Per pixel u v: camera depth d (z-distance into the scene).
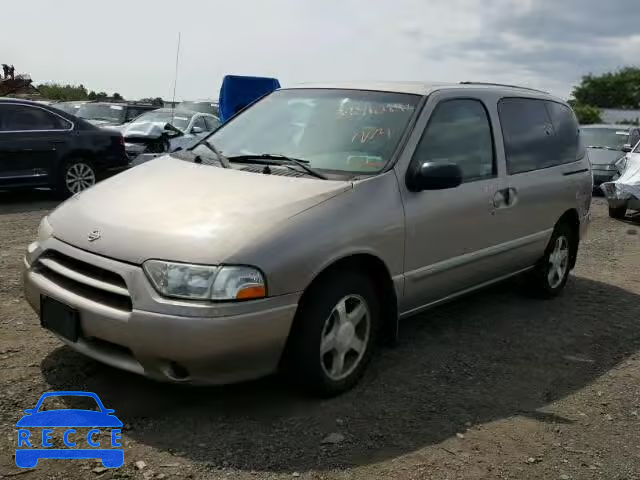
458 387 4.23
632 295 6.76
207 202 3.69
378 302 4.10
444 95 4.81
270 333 3.40
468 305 6.00
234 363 3.35
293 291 3.46
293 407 3.76
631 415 4.02
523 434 3.69
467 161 4.87
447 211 4.54
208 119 15.19
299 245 3.51
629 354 5.07
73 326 3.51
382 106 4.66
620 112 67.88
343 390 3.93
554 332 5.42
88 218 3.73
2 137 9.91
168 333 3.23
